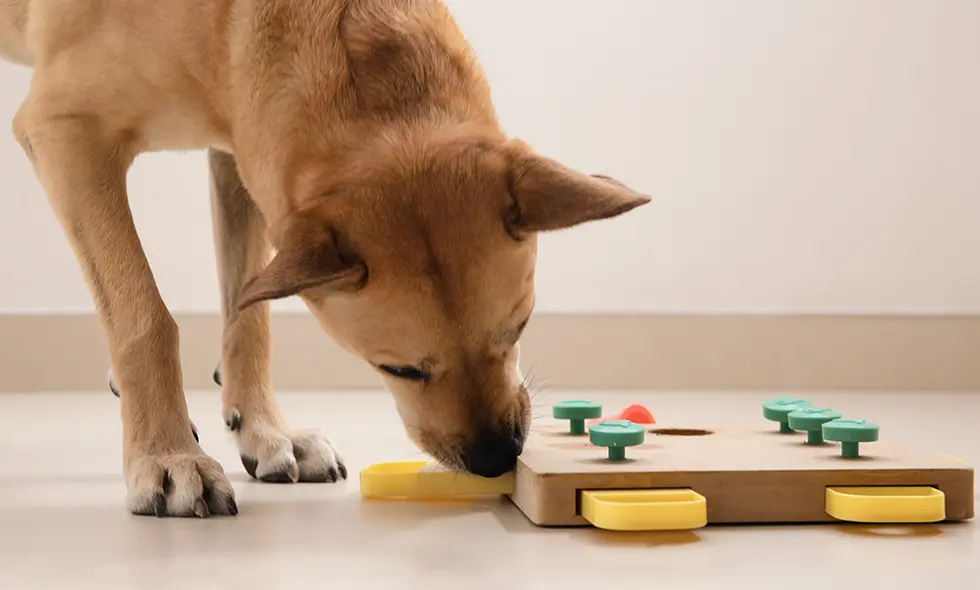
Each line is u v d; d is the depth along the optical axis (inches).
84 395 92.2
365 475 55.7
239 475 60.8
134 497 54.1
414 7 54.9
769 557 48.5
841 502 51.3
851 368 96.7
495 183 50.6
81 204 55.4
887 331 96.6
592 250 97.3
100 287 55.2
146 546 50.3
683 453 54.5
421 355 51.0
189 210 95.7
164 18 54.7
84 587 46.6
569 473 51.7
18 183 94.9
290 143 53.0
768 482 51.8
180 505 53.6
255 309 60.4
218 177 60.6
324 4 54.1
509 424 52.4
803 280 97.5
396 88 53.1
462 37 55.8
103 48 55.1
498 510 54.4
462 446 52.0
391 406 84.2
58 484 59.4
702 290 97.6
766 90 96.7
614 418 61.5
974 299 97.0
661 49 97.0
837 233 97.0
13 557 49.3
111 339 55.2
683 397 89.7
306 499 56.3
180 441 54.9
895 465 52.4
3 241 95.1
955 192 96.5
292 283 48.0
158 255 96.0
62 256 95.7
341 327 51.9
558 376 96.3
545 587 46.1
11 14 61.7
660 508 50.3
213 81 54.9
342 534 51.5
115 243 55.3
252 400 60.4
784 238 97.3
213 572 47.7
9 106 94.6
